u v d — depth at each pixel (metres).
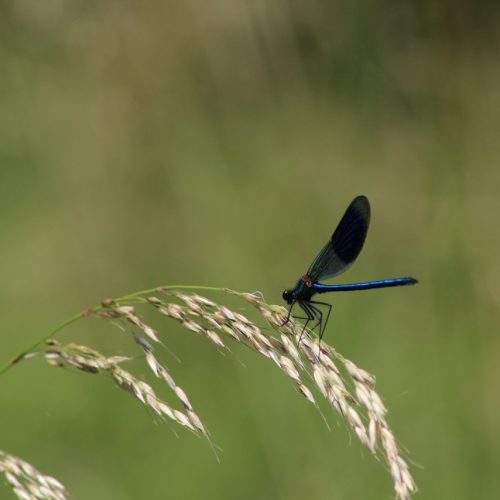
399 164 12.64
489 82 12.38
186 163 12.39
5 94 12.84
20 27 12.84
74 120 12.79
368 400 3.84
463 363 9.83
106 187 12.48
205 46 12.74
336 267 5.31
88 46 12.84
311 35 13.35
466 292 10.42
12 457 4.07
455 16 12.77
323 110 13.22
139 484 9.07
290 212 11.72
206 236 11.56
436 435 9.13
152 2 12.74
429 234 11.11
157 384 9.98
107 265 11.81
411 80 13.03
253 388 9.44
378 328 10.52
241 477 8.95
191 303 4.12
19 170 12.73
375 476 8.52
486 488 8.77
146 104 12.73
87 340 11.06
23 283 11.89
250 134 12.80
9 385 10.12
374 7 13.48
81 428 9.64
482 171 11.45
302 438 8.98
